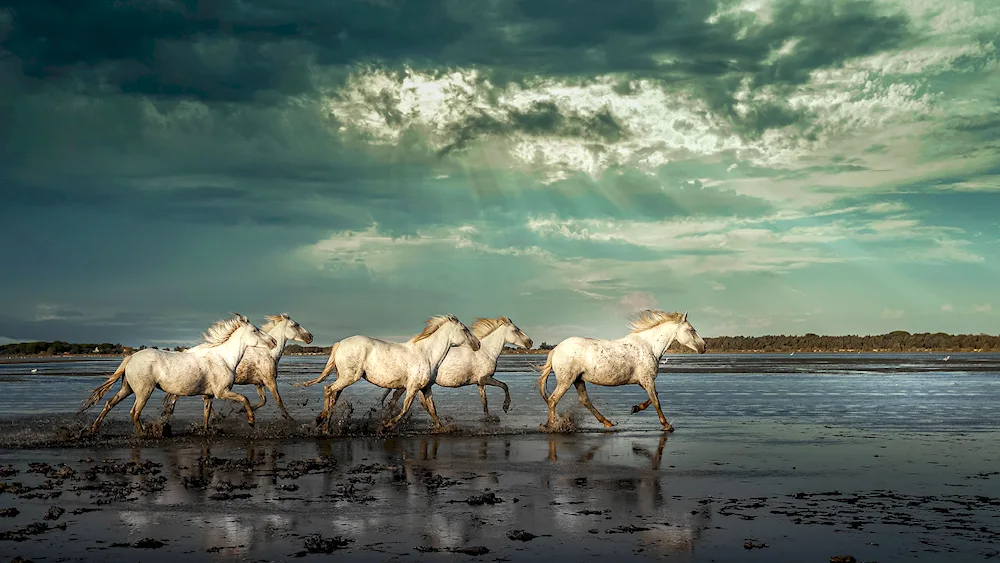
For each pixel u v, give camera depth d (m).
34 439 15.84
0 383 41.19
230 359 16.84
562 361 17.44
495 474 11.68
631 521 8.74
